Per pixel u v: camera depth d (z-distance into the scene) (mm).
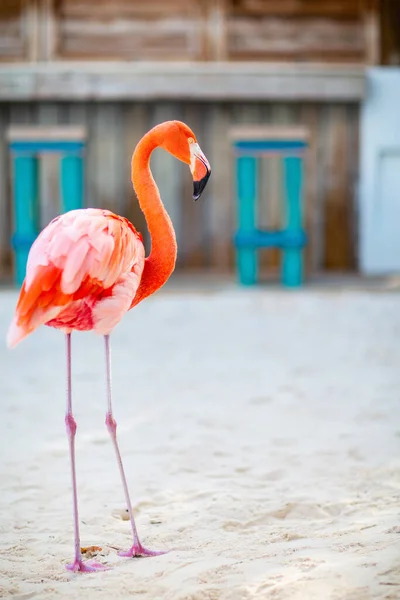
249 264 14125
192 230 15891
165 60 16016
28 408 7141
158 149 15742
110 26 15984
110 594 3660
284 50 16047
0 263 15805
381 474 5355
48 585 3785
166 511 4781
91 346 9766
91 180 15758
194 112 15711
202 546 4223
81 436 6309
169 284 14383
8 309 11953
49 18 15883
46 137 13680
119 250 4012
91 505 4910
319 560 3836
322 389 7699
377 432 6320
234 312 11805
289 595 3465
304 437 6223
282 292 13492
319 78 15188
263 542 4230
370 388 7719
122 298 4062
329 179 15852
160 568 3914
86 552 4215
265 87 15109
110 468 5570
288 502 4820
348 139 15820
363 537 4156
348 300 12703
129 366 8703
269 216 15734
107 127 15688
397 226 15891
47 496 5066
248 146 13828
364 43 16078
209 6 15930
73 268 3863
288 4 15969
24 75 14953
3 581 3850
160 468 5551
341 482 5223
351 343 9742
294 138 13750
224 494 4984
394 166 15852
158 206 4430
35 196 14258
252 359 8984
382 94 15672
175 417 6801
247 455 5809
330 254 15984
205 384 7922
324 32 16031
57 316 3990
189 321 11195
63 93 15000
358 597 3398
